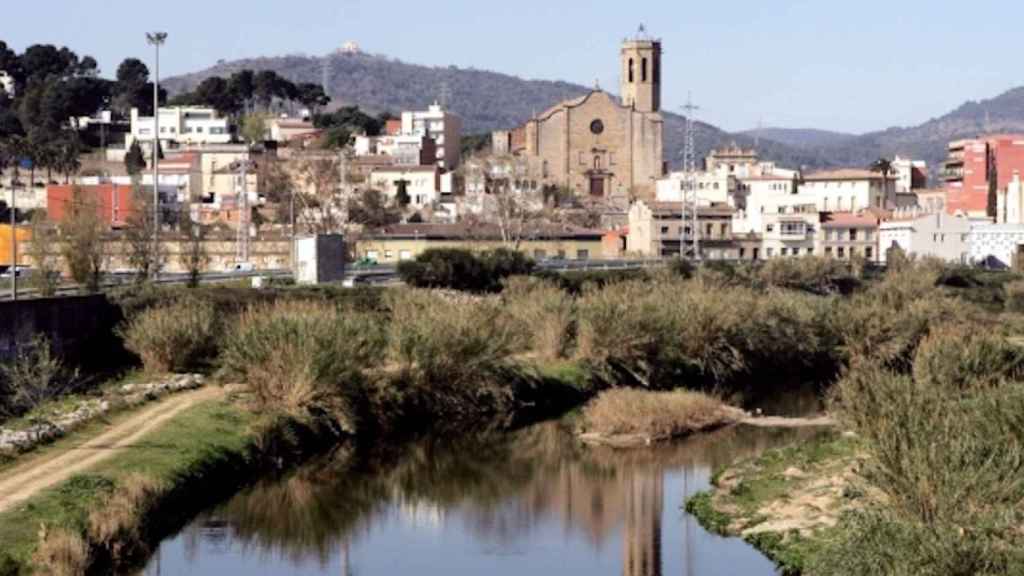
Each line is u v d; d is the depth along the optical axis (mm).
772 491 83000
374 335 108562
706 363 135375
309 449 95500
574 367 126688
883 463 60281
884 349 144250
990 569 49219
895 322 146250
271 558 71125
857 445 84750
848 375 110000
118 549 64688
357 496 86125
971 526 52125
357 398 103188
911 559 49781
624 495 87688
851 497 72500
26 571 56344
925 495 55969
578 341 129875
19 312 101250
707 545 74438
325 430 99000
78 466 75312
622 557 72750
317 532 77125
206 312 117938
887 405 74500
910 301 162750
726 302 141750
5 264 175000
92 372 111562
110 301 122500
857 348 144625
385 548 74812
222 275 170500
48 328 107188
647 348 130750
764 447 101812
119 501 68250
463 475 92938
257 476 87625
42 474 72875
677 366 133625
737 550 72938
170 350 113000
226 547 71875
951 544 49750
